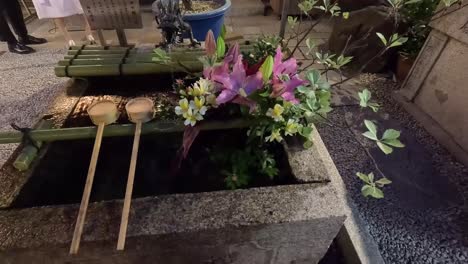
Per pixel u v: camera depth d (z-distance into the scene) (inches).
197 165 41.5
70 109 47.3
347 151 64.6
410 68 82.8
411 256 44.3
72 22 130.5
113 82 54.2
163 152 45.0
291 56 40.3
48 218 28.4
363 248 42.5
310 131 35.0
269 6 149.7
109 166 43.3
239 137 42.0
